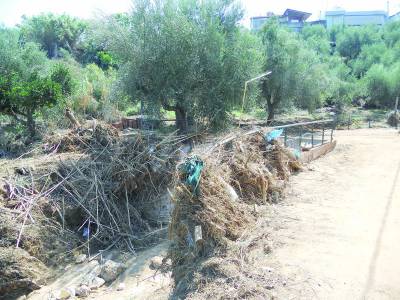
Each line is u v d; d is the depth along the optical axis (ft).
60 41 177.99
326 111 108.17
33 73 61.41
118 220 32.27
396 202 24.50
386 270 15.66
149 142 37.76
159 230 31.14
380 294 14.01
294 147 38.99
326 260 16.58
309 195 26.37
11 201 29.81
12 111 54.08
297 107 90.53
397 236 19.02
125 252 29.07
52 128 53.72
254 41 64.18
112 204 32.86
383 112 121.80
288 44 81.56
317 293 14.11
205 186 18.63
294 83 80.94
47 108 56.75
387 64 150.92
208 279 15.61
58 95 54.19
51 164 34.53
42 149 39.42
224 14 58.29
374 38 194.29
